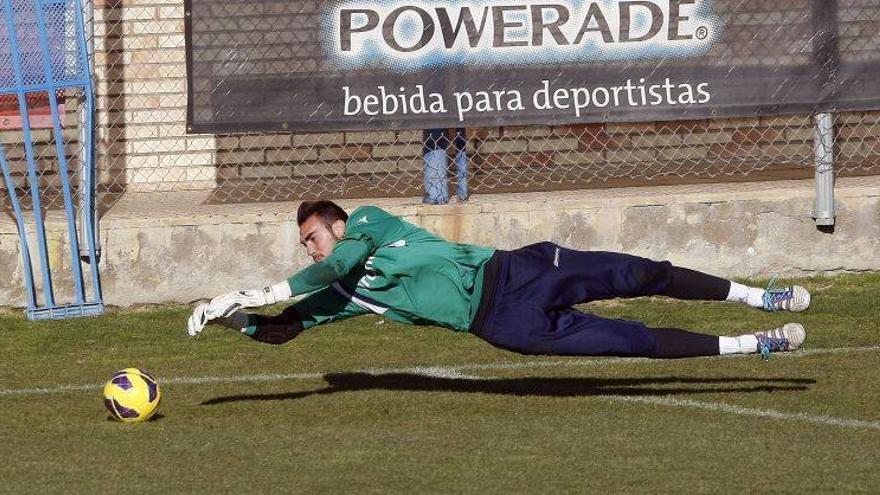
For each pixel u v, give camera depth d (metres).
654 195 37.16
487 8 36.09
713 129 43.97
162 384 28.73
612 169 43.16
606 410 25.38
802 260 37.50
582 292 24.38
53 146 42.59
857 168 41.81
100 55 43.19
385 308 24.69
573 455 22.08
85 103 35.19
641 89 36.56
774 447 22.41
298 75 35.91
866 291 36.12
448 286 24.27
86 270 35.72
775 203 37.28
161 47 43.44
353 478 20.92
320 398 27.00
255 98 35.88
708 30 36.62
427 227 36.59
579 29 36.31
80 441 23.67
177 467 21.77
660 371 28.83
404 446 22.88
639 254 37.03
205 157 43.44
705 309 35.12
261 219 36.12
